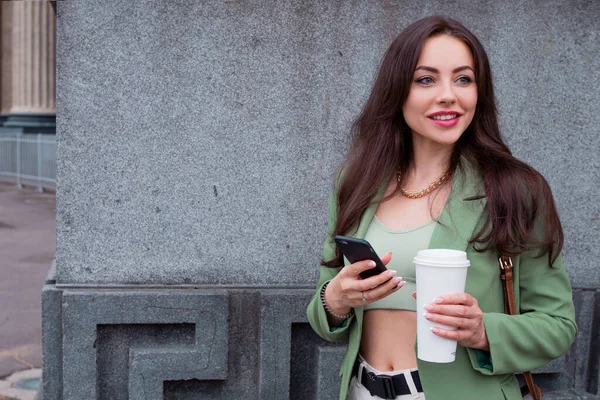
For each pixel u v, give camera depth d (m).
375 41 3.15
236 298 3.10
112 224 3.05
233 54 3.06
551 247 1.76
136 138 3.03
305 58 3.11
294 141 3.14
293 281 3.18
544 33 3.28
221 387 3.13
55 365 3.02
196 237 3.11
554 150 3.34
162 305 3.00
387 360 1.86
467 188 1.82
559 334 1.74
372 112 1.99
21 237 9.39
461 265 1.57
